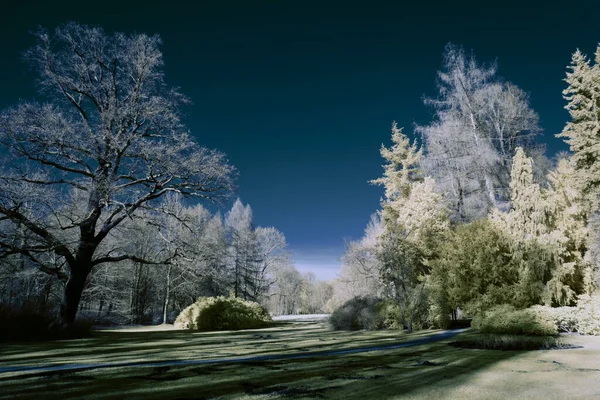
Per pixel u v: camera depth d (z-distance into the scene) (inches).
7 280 663.8
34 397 159.2
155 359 285.3
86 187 633.0
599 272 546.6
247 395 161.2
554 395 153.9
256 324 871.1
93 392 168.1
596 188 607.2
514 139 1071.6
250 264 1690.5
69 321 577.0
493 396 153.5
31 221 557.0
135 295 1311.5
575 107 674.8
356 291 1066.1
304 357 291.7
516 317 428.8
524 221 598.9
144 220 714.8
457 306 623.2
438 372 211.9
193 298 1341.0
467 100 1010.7
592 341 356.2
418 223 827.4
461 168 1012.5
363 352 323.0
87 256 617.3
